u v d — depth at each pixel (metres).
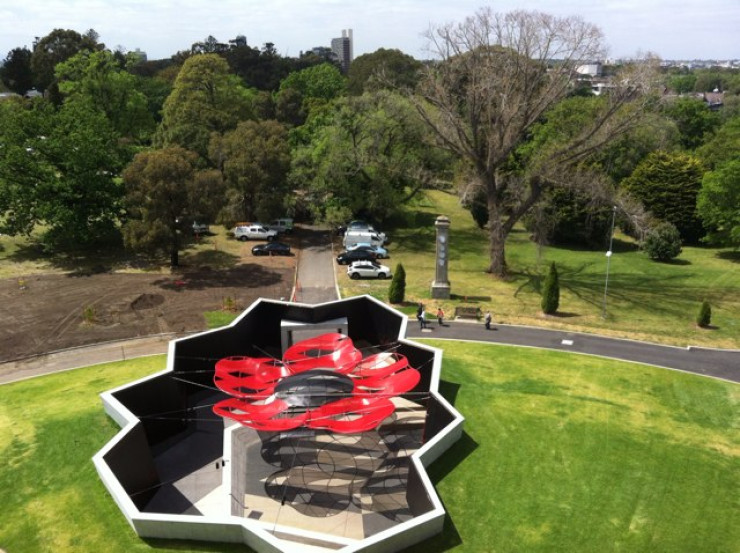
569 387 29.08
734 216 55.38
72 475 21.22
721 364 32.62
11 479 21.09
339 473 22.11
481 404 26.88
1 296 42.81
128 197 46.59
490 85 44.09
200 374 27.23
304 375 22.64
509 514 19.59
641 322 40.06
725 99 114.31
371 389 21.84
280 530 18.47
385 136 63.22
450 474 21.50
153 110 114.94
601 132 46.06
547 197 55.38
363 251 53.91
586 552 18.06
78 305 41.41
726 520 19.59
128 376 30.56
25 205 49.22
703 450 23.69
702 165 65.62
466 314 40.34
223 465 21.75
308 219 73.00
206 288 45.50
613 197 46.38
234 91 80.69
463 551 17.84
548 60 45.00
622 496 20.69
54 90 107.75
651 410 26.97
